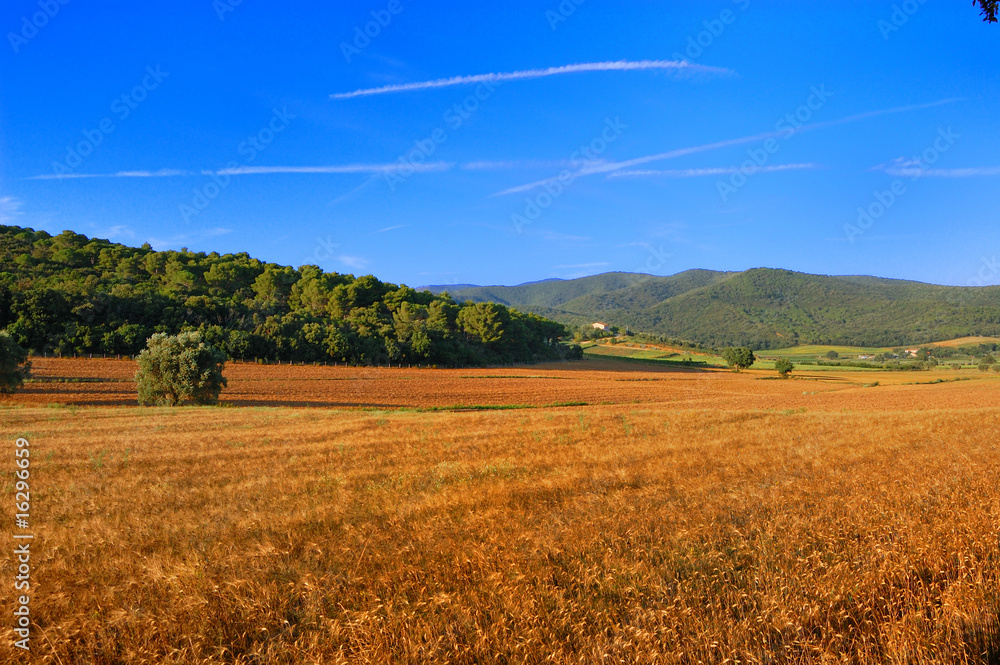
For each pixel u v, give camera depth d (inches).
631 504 380.2
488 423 1064.2
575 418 1154.7
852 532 304.0
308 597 251.0
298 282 5182.1
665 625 209.0
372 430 969.5
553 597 237.0
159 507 438.9
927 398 2438.5
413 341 4133.9
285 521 372.5
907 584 233.6
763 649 193.5
